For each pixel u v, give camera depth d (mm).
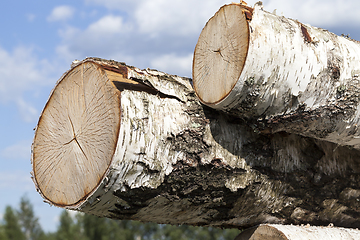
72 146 3070
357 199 3869
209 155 3107
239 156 3273
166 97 3211
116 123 2758
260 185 3398
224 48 3016
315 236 3293
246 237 3572
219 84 3029
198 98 3273
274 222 3791
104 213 3127
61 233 34812
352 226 4180
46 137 3309
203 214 3525
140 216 3287
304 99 3090
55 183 3191
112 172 2732
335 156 3803
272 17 3080
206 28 3207
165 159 2926
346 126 3328
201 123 3164
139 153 2793
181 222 3680
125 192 2857
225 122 3311
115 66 3088
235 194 3338
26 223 43906
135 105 2879
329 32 3404
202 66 3209
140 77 3107
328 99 3170
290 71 2975
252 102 2992
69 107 3139
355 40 3689
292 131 3303
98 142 2861
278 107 3070
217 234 34562
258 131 3242
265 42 2871
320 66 3094
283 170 3492
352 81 3219
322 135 3381
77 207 2951
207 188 3188
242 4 3020
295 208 3691
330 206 3822
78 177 2990
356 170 3840
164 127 2957
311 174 3619
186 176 3045
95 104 2939
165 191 3027
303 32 3148
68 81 3172
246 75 2852
